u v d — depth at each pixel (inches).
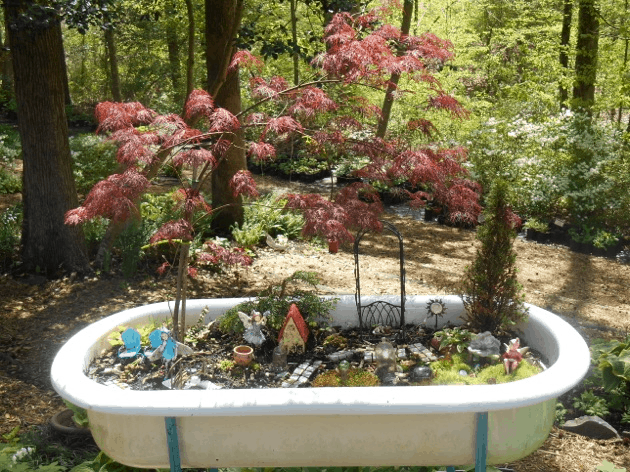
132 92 823.7
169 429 108.6
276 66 640.4
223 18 330.3
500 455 112.0
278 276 307.0
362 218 140.7
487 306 150.9
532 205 440.1
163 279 289.3
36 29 245.0
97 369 138.2
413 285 301.6
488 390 107.7
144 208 345.7
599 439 176.2
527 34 709.9
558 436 175.8
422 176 142.1
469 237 410.0
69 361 127.5
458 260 356.8
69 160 288.7
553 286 322.3
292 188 517.7
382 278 311.6
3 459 133.7
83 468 133.1
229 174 357.7
